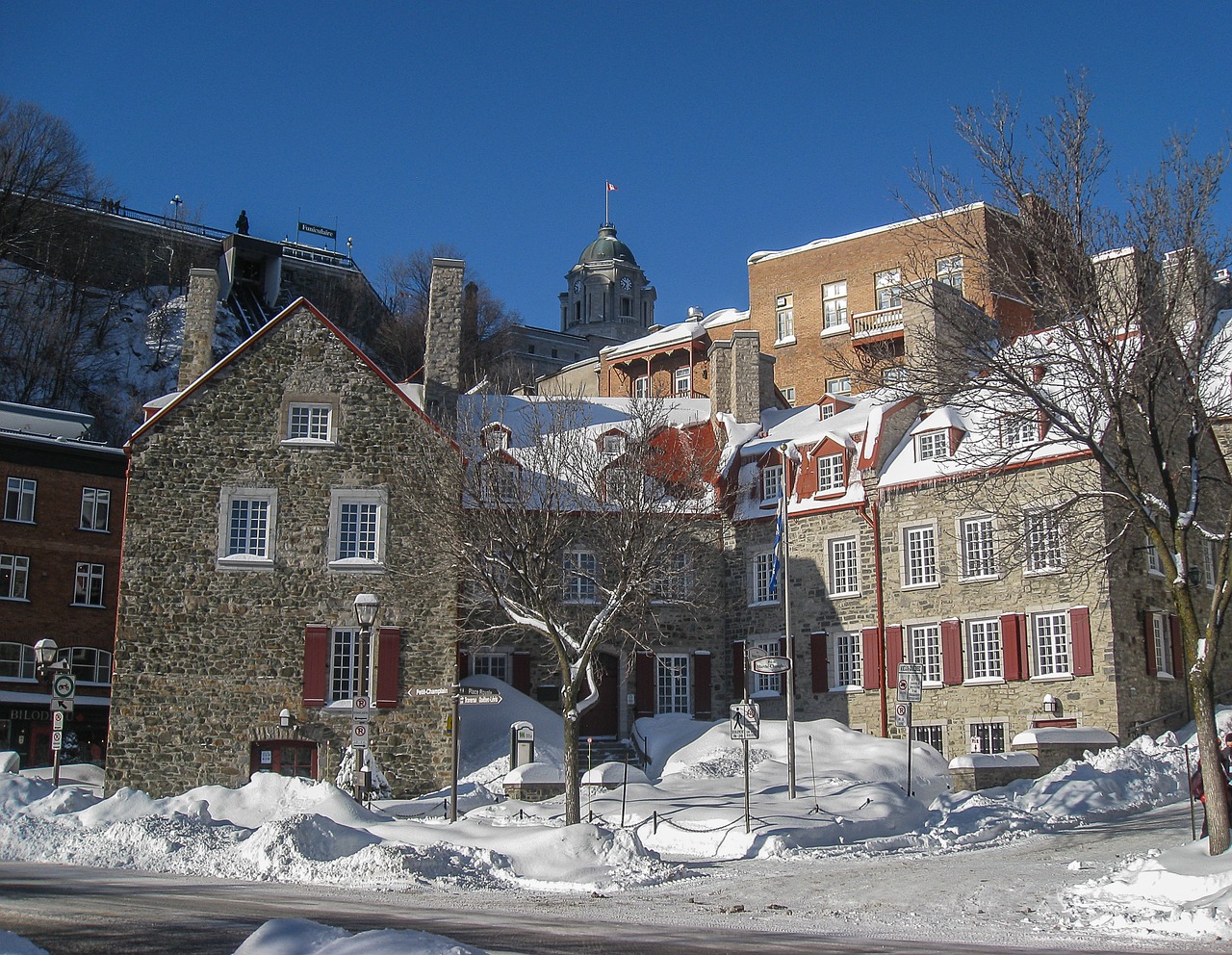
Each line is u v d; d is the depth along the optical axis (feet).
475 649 124.26
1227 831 58.90
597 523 101.60
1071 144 66.03
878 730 123.54
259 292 259.60
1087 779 96.12
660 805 93.50
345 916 47.75
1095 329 64.59
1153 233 64.85
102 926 42.29
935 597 121.90
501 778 109.81
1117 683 109.91
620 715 130.93
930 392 68.69
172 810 80.12
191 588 113.80
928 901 57.88
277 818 77.71
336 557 116.26
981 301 77.10
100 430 219.61
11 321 224.74
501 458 103.24
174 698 111.86
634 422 113.09
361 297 291.99
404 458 118.62
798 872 69.05
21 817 74.13
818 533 130.93
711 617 135.44
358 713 84.28
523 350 351.67
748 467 138.62
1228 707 114.93
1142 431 107.14
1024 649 115.65
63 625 149.07
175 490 115.34
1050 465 112.47
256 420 117.80
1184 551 63.57
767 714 131.13
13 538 146.92
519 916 51.49
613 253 440.86
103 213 263.29
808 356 203.51
